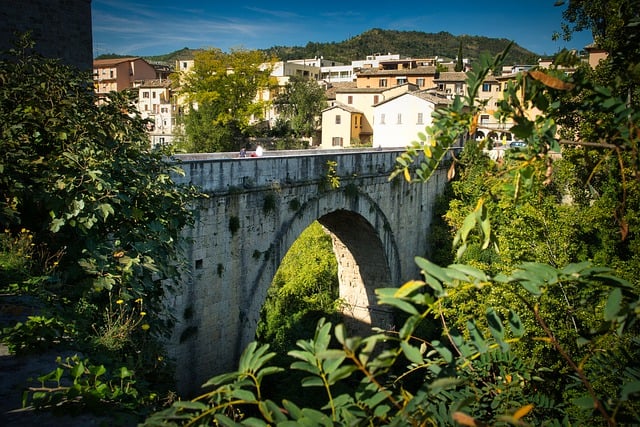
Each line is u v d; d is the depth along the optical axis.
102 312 9.39
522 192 4.39
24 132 11.29
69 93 12.75
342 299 34.94
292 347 30.06
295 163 22.64
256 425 3.33
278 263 22.12
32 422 5.79
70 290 9.58
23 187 10.20
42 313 8.23
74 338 8.09
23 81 12.20
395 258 33.31
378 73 76.06
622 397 3.12
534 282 3.50
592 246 18.48
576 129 12.12
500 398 5.22
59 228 9.94
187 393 18.36
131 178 11.00
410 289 3.14
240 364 3.56
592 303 11.81
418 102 54.44
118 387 6.86
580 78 3.75
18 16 19.47
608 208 16.39
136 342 9.29
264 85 61.50
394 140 56.06
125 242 10.05
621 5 5.27
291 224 22.70
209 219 18.41
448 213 34.31
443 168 37.84
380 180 30.08
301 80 72.44
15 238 10.52
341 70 115.56
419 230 36.09
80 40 21.77
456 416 2.90
